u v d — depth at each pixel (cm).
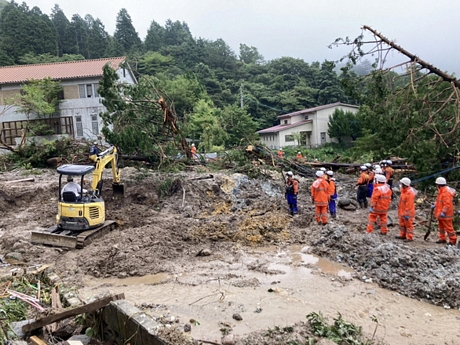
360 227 1196
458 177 1534
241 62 7356
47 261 967
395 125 1529
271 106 5512
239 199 1534
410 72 1475
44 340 566
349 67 1520
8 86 3206
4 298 685
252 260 973
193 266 938
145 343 509
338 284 820
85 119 3216
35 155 2181
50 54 5734
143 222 1308
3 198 1555
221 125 3553
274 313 677
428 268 827
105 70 1692
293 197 1311
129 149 1708
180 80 4378
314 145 4378
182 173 1764
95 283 848
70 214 1077
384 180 1105
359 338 591
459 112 1427
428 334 623
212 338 590
